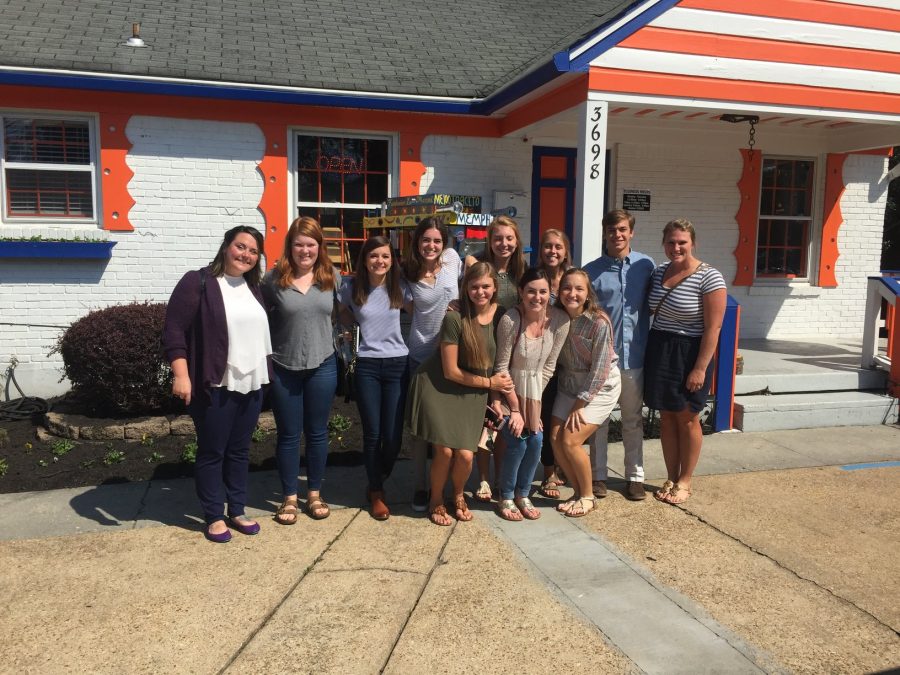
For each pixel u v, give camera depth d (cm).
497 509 463
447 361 415
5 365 694
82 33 719
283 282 419
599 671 292
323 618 330
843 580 372
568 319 440
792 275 957
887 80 664
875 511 466
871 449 600
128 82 662
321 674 289
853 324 967
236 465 420
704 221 898
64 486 495
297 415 435
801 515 459
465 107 753
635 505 476
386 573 374
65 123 696
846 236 952
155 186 714
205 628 321
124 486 495
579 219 607
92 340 571
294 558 390
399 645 309
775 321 941
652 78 600
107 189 700
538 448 446
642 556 398
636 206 872
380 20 903
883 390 716
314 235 420
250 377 404
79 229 699
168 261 727
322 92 708
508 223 450
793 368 733
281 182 745
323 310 428
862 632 323
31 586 355
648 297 479
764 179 929
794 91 639
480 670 293
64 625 321
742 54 621
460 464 432
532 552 401
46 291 698
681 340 461
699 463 560
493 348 427
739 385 686
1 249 666
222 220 736
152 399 593
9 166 685
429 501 459
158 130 708
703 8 606
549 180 848
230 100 717
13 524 430
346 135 773
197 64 700
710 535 427
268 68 723
